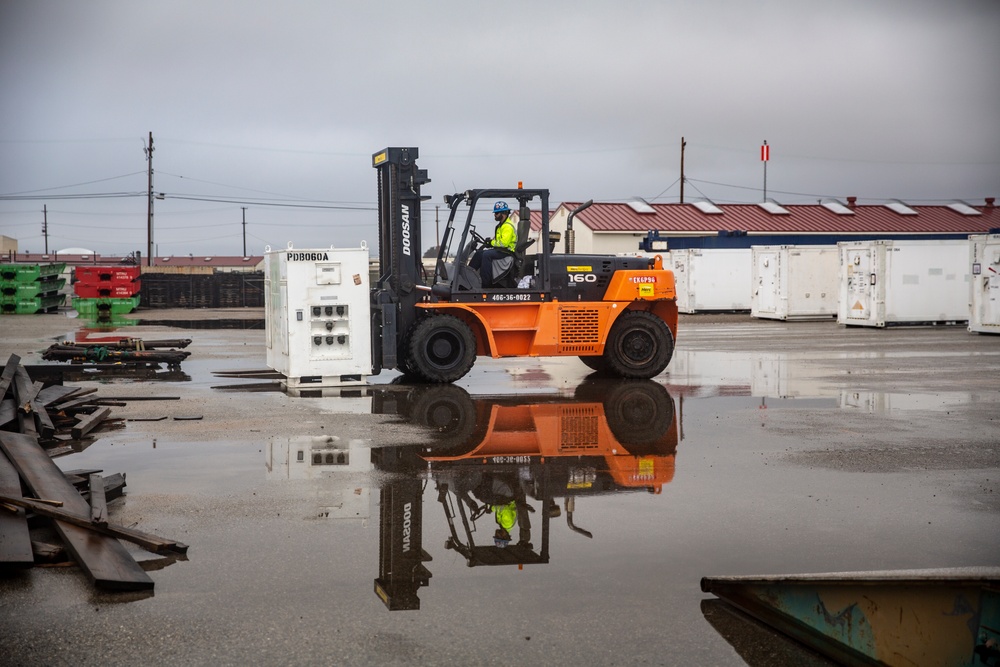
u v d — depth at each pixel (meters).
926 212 48.72
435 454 7.91
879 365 15.45
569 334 13.13
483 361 16.59
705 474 7.18
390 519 5.86
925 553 5.18
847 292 26.00
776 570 4.87
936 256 25.22
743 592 4.26
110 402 10.82
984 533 5.58
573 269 13.42
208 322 29.19
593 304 13.18
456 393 11.89
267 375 14.04
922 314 25.25
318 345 12.37
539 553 5.16
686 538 5.46
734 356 17.17
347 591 4.54
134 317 32.28
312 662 3.73
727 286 32.16
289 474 7.13
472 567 4.91
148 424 9.44
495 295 12.95
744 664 3.74
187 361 16.38
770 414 10.20
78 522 5.24
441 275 13.44
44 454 6.91
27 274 33.75
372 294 13.25
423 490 6.63
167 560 5.04
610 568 4.90
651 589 4.58
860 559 5.07
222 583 4.66
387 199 13.45
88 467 7.39
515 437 8.72
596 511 6.07
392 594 4.50
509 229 13.20
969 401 11.22
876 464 7.58
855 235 44.06
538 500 6.36
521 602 4.40
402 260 13.02
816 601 3.86
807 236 43.56
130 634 4.02
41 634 4.01
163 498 6.39
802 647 3.91
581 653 3.83
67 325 27.48
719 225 43.25
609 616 4.23
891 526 5.73
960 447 8.31
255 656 3.79
